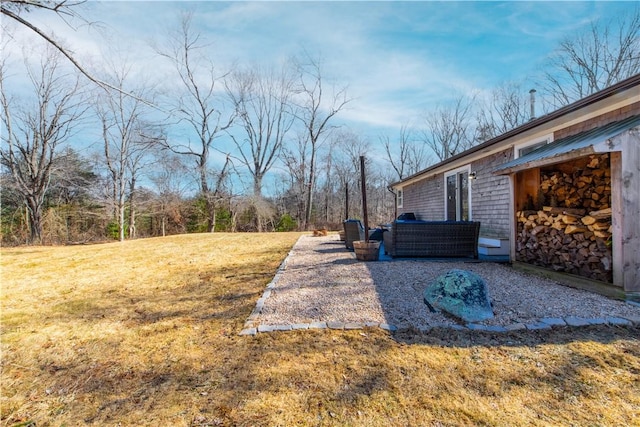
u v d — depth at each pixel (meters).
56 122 16.03
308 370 2.08
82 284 4.91
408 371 2.02
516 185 5.11
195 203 21.23
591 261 3.74
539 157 4.16
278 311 3.23
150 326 3.00
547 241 4.46
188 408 1.75
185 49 17.64
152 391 1.93
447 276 3.23
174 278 5.13
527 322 2.71
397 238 6.03
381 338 2.52
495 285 3.91
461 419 1.59
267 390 1.88
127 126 17.09
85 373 2.17
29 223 16.83
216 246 9.66
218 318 3.14
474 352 2.24
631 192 3.23
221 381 2.00
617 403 1.67
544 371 1.98
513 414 1.61
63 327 3.05
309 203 23.25
